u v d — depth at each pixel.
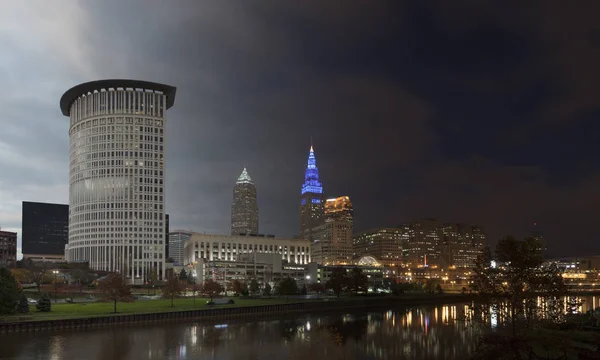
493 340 79.00
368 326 163.88
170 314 168.50
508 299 77.19
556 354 78.62
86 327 145.12
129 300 196.62
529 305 75.81
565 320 75.56
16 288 157.25
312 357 109.62
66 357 105.31
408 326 163.62
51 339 125.50
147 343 123.12
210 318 178.12
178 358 106.69
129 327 150.00
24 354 107.31
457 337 137.00
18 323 133.50
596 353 82.06
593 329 109.94
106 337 130.62
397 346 123.19
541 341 77.06
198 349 116.69
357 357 109.94
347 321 179.62
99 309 173.62
